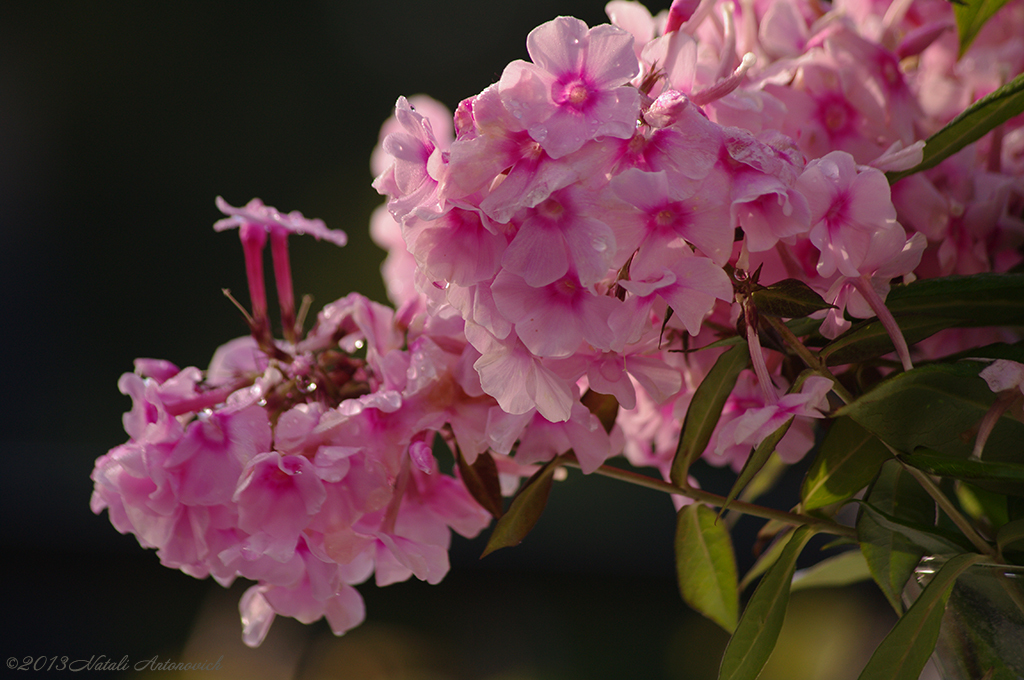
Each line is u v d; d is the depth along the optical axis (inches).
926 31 30.1
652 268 26.7
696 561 30.3
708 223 26.6
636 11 28.7
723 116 27.5
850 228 27.0
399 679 81.7
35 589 103.2
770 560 30.2
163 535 28.4
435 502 29.6
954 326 28.3
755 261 28.0
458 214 27.0
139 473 28.0
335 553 28.0
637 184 26.3
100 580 105.7
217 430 28.1
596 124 26.5
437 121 30.5
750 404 29.5
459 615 96.1
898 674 27.3
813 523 28.8
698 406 28.4
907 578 28.2
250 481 27.7
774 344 27.6
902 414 27.5
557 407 27.4
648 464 31.6
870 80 28.7
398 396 28.0
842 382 28.8
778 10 29.5
